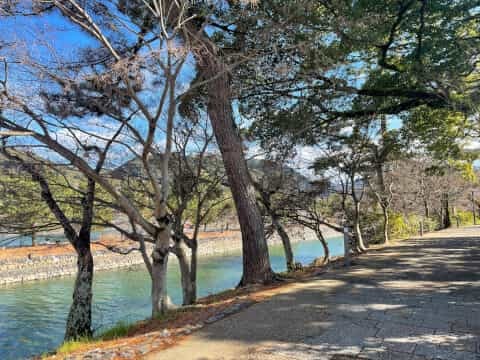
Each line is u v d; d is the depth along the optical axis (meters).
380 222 20.20
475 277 8.09
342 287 7.22
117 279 23.00
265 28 7.60
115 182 10.66
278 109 11.66
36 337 13.33
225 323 5.10
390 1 8.13
